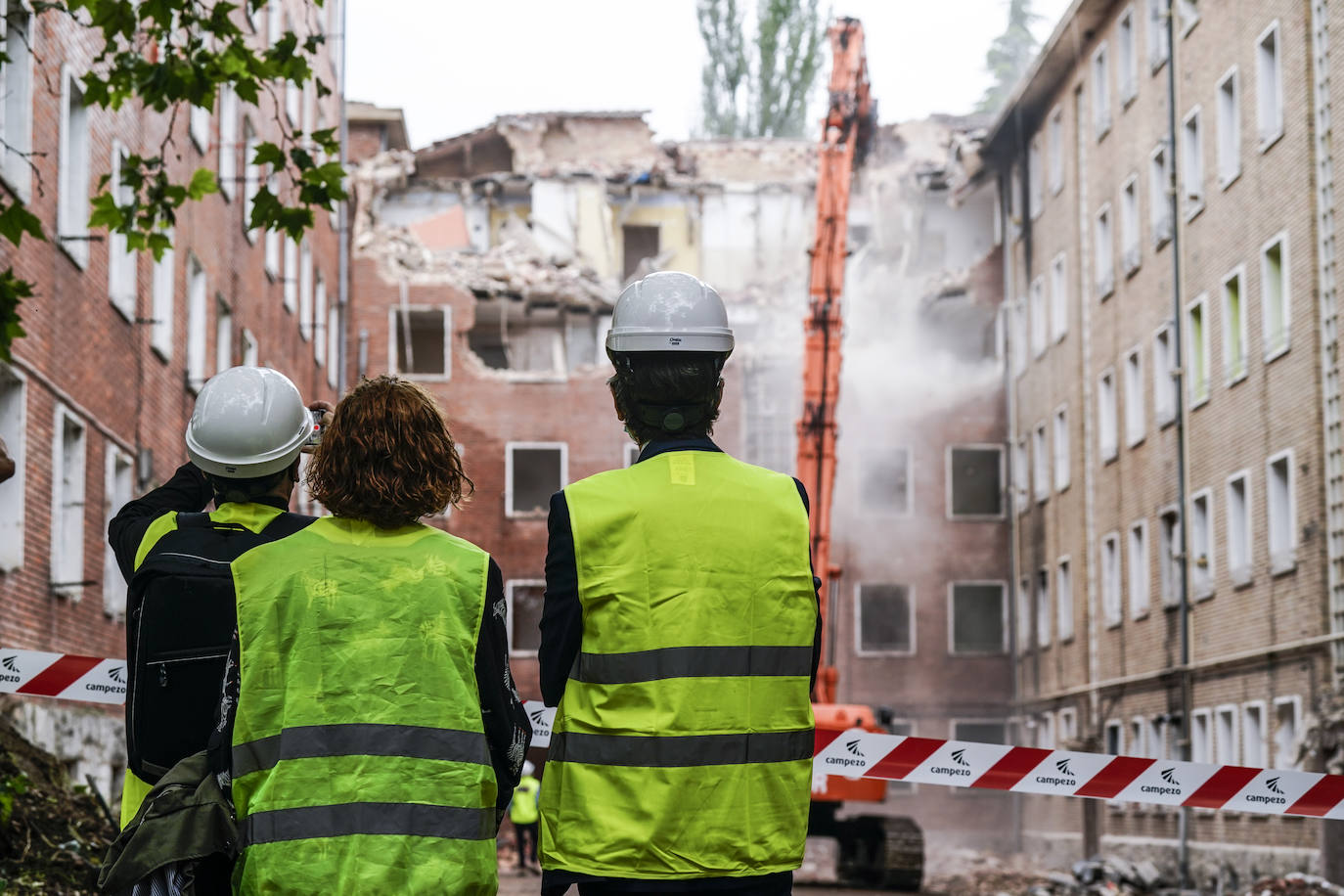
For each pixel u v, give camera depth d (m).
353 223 47.56
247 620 3.80
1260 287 26.72
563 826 3.71
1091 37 37.41
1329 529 23.94
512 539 45.62
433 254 47.69
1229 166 28.70
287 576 3.83
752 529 3.86
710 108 60.69
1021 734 43.47
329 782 3.69
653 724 3.70
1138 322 33.75
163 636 4.07
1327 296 24.11
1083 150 38.00
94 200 10.03
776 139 51.97
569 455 46.31
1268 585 26.09
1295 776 6.98
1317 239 24.45
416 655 3.78
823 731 6.88
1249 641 26.84
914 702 45.25
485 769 3.77
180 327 25.72
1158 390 32.25
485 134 51.47
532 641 45.28
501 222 49.81
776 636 3.83
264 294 32.91
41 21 18.25
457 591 3.86
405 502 3.90
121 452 22.16
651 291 4.02
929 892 24.52
